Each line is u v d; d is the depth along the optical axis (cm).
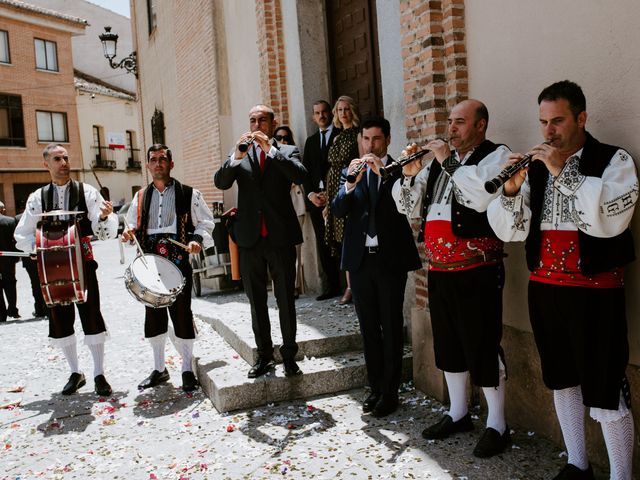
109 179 3416
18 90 2836
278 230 435
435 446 354
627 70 286
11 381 543
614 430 278
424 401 425
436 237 340
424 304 446
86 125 3238
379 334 408
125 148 3512
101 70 3578
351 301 602
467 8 397
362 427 387
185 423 415
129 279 439
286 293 439
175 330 488
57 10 3444
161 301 441
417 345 444
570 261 279
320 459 347
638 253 288
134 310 850
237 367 471
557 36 324
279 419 408
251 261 441
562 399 301
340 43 669
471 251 329
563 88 272
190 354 489
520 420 374
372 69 609
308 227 680
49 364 593
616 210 259
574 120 273
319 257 666
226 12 909
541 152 265
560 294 282
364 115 630
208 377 457
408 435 371
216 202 933
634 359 297
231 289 852
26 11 2800
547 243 288
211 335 588
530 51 344
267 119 445
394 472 326
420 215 373
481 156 323
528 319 359
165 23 1305
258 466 344
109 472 351
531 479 310
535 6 338
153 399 472
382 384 406
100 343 492
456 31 402
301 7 678
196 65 1062
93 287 489
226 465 348
